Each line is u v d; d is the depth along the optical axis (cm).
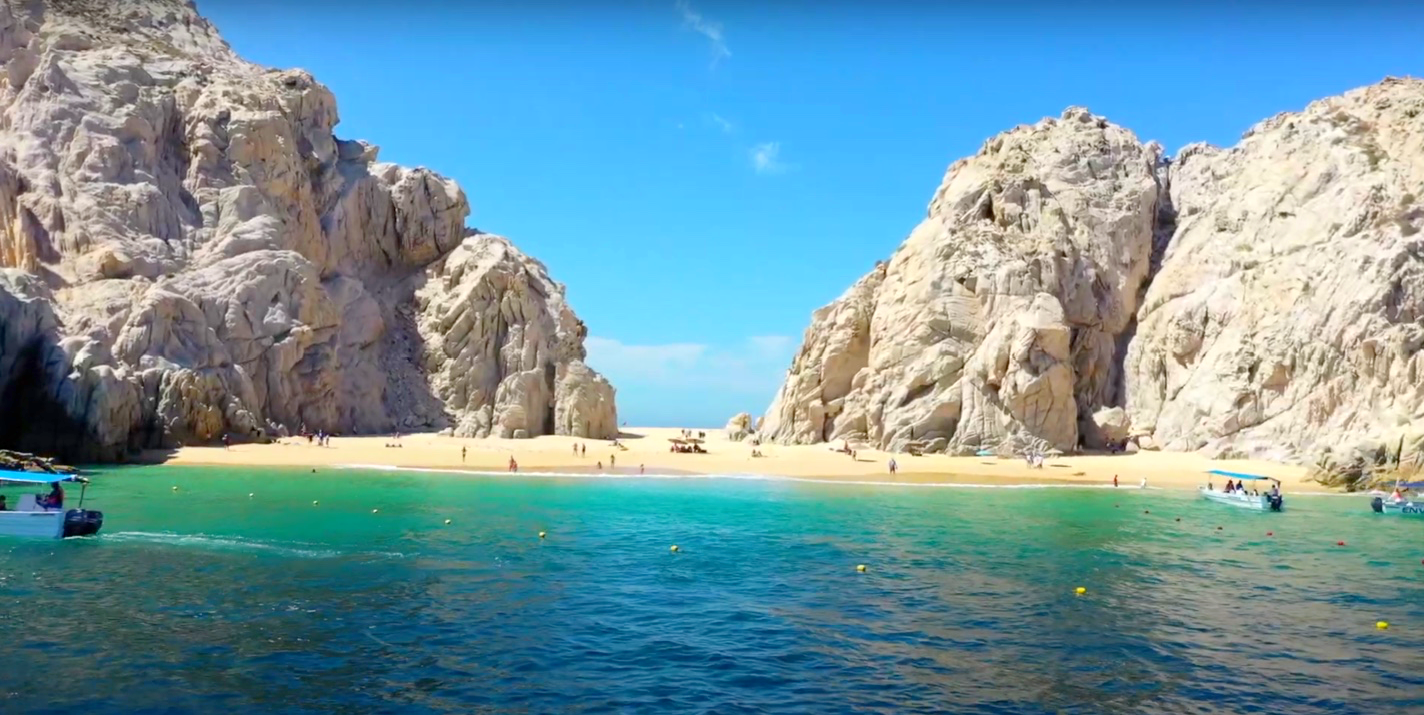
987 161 10519
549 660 2198
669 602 2788
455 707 1883
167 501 4650
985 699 1981
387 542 3647
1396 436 6556
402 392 9312
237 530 3828
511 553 3503
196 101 9056
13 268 7075
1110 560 3581
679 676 2100
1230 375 8362
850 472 6944
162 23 10075
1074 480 6725
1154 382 9038
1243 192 9594
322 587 2866
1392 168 8681
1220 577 3284
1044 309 8275
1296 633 2533
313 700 1903
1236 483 5700
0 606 2534
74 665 2072
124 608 2548
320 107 10206
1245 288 8812
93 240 7575
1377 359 7569
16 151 7806
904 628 2528
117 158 8106
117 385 6412
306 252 9312
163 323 7194
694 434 12038
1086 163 10031
